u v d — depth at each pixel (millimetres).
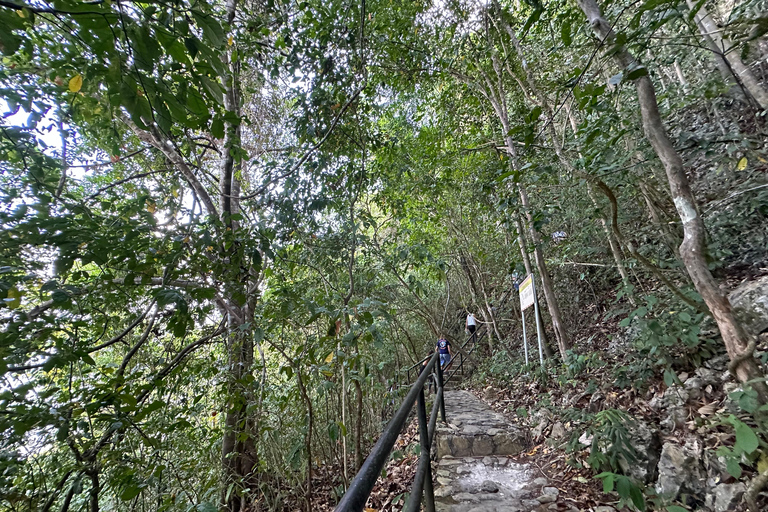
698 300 2695
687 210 1950
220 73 1389
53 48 2021
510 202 3578
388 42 5316
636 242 4176
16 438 2355
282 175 4523
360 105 5266
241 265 3082
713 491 2010
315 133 4863
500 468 3348
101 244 2061
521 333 7762
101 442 2865
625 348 3713
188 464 3125
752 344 1687
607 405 3266
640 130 3139
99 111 2057
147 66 1225
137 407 2438
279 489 3758
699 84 3340
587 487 2682
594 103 1878
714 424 2174
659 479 2320
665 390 2844
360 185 4867
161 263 2357
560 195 4191
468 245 7812
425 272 7867
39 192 2566
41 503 2795
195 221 2590
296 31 4691
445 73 6105
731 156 3271
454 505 2713
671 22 3133
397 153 6246
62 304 1979
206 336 3598
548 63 4945
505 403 5270
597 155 2881
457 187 6828
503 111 5453
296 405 3857
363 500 801
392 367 6633
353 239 4082
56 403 2510
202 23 1299
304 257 4191
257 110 6430
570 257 5055
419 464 1831
